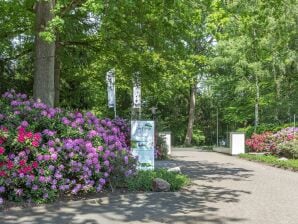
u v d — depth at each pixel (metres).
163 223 8.66
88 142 10.99
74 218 8.99
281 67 35.53
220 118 58.19
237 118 42.72
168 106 56.53
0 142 9.78
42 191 10.01
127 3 12.95
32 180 9.83
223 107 50.81
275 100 37.69
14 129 10.20
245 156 25.02
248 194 11.98
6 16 18.22
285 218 9.12
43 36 12.16
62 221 8.73
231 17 18.69
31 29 18.64
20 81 22.69
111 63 20.08
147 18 17.14
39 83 13.70
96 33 19.58
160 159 24.34
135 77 20.06
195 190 12.53
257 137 28.48
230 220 8.91
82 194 11.05
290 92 38.50
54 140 10.57
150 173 13.00
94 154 10.84
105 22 17.33
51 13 13.47
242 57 35.84
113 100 20.41
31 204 9.89
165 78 20.39
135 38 18.62
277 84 37.38
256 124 36.44
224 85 44.41
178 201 10.84
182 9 15.08
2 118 10.36
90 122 11.85
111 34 18.55
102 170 11.34
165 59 18.98
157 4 15.27
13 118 10.43
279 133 25.50
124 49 18.92
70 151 10.61
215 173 17.06
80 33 19.64
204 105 59.50
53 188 10.15
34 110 10.93
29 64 22.73
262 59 31.78
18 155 9.90
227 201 10.93
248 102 40.94
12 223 8.50
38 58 13.76
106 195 11.13
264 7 17.53
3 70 21.75
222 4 16.42
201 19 17.08
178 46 18.64
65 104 24.12
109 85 20.44
